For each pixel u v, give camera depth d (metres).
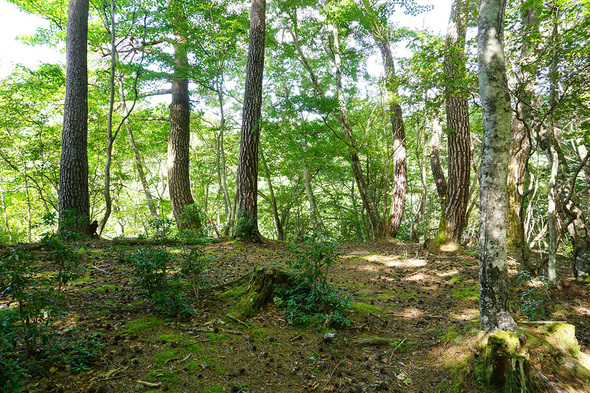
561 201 5.54
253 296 4.20
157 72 10.16
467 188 9.52
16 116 12.91
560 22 4.69
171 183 11.46
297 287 4.21
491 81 3.23
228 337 3.46
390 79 7.00
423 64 6.16
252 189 9.45
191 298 4.29
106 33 11.45
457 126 9.45
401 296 5.53
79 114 8.45
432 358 3.44
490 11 3.26
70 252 3.27
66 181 8.25
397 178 13.59
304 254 4.21
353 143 11.73
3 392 1.95
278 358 3.22
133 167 19.55
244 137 9.50
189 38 10.66
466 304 5.05
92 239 8.33
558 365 2.97
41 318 2.74
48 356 2.70
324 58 14.20
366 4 10.98
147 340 3.22
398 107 13.10
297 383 2.89
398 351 3.62
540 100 6.23
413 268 7.56
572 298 4.96
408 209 23.58
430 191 19.39
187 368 2.85
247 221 9.12
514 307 4.60
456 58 5.62
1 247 6.13
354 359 3.39
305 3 11.98
